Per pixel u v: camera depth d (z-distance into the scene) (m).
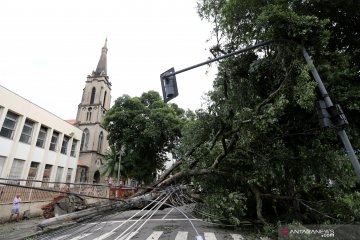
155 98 29.53
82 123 42.16
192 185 10.96
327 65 6.70
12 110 18.09
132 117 26.48
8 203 12.01
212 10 9.35
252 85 8.91
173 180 10.73
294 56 6.73
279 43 6.77
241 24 8.41
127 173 29.50
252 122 7.38
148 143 26.45
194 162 10.65
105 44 52.12
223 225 8.64
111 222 9.39
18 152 18.77
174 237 7.45
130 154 26.42
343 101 6.84
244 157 9.39
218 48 9.28
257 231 8.36
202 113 10.46
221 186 9.38
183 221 10.32
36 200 13.30
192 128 10.88
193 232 8.18
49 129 22.77
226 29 8.95
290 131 8.16
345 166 6.87
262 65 7.98
